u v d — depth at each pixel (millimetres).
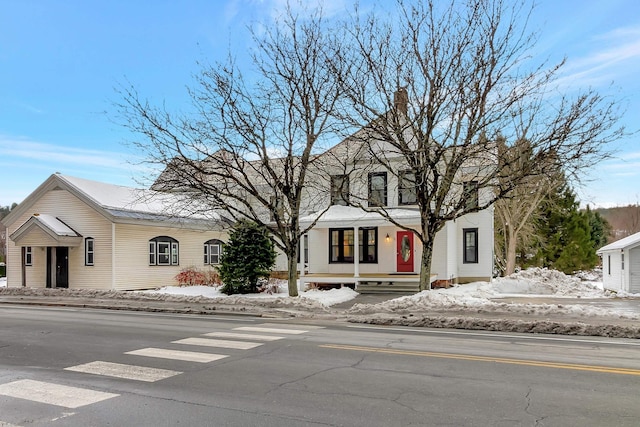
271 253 21078
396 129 16203
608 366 7301
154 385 6320
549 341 9648
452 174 16391
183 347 8938
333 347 8859
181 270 26500
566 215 33031
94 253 23594
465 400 5617
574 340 9789
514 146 16203
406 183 22938
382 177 23688
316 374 6828
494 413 5168
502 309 13547
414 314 13305
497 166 17203
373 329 11406
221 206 17953
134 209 24453
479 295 19188
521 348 8820
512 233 30203
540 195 31062
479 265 24469
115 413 5250
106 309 16672
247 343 9320
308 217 23312
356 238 22219
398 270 23469
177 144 18297
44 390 6156
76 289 21375
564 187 32656
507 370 7047
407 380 6488
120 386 6301
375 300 18812
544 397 5730
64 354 8422
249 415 5145
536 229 33344
